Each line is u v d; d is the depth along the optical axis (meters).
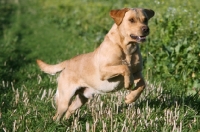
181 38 9.94
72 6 22.02
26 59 13.17
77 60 7.52
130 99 7.00
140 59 6.96
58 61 12.41
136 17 6.84
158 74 9.77
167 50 9.59
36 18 23.48
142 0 14.69
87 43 14.59
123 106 7.85
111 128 6.58
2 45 15.13
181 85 9.03
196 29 9.64
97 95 8.30
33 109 7.67
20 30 19.41
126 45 6.78
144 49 10.58
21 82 9.99
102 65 6.87
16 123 6.95
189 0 12.40
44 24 20.78
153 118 7.08
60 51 14.16
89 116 7.49
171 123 6.77
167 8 11.97
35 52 14.20
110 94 8.42
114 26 6.98
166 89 8.69
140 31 6.68
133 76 6.99
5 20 22.92
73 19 19.08
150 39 10.71
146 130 6.61
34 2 31.27
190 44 9.44
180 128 6.43
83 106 7.95
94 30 15.31
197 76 8.93
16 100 8.20
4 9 27.42
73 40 15.77
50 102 8.23
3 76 10.54
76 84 7.48
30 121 7.05
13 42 16.22
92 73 7.16
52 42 16.00
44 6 26.61
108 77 6.84
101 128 6.78
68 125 7.21
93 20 16.97
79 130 6.78
